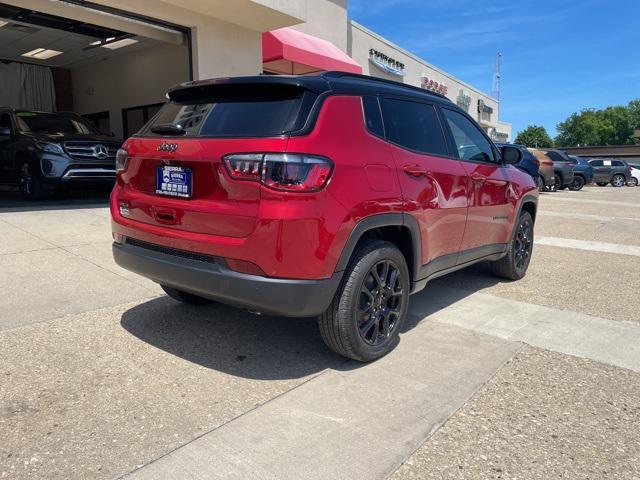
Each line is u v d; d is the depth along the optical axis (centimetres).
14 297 461
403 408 298
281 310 298
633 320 454
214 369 342
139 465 242
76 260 576
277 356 365
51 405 292
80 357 353
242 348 377
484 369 351
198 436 266
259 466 243
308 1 1620
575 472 244
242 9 1071
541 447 263
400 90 408
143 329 405
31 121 1046
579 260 711
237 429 273
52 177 903
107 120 1686
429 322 441
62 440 260
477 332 420
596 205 1520
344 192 312
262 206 290
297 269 295
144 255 347
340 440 265
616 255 748
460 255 451
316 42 1548
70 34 1334
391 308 369
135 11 1009
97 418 281
